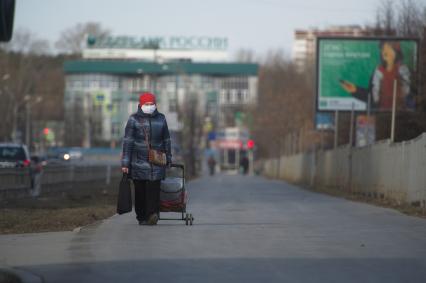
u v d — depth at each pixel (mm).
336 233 41281
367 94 111438
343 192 98750
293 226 45219
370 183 86500
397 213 57000
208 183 146375
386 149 77438
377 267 29812
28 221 46969
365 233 41406
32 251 33906
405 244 36594
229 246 35406
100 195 83125
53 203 66562
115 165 141250
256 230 42562
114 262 30734
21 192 73875
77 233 40656
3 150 91250
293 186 130875
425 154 61469
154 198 44000
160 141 43969
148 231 41594
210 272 28453
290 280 26953
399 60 110250
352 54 111938
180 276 27656
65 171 92938
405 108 107812
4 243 36688
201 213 56562
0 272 28156
